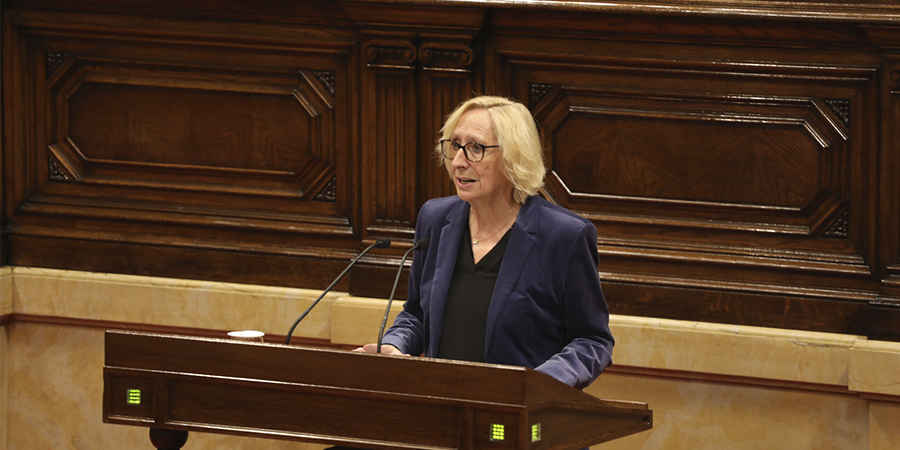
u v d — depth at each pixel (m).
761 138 14.81
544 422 7.70
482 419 7.50
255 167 17.17
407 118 15.99
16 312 17.89
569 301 9.67
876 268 14.33
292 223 16.98
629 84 15.25
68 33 17.50
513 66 15.73
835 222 14.62
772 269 14.80
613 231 15.57
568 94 15.54
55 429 18.17
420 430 7.72
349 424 7.90
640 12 14.59
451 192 15.98
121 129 17.69
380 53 15.87
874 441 14.07
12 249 18.16
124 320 17.41
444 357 9.73
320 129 16.72
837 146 14.45
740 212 15.02
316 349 7.98
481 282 9.80
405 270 16.00
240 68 16.91
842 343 14.10
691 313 15.10
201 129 17.33
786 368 14.38
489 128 9.58
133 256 17.62
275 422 8.09
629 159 15.43
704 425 15.05
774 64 14.48
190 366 8.30
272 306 16.66
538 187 9.76
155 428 8.48
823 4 14.04
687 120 15.04
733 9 14.30
